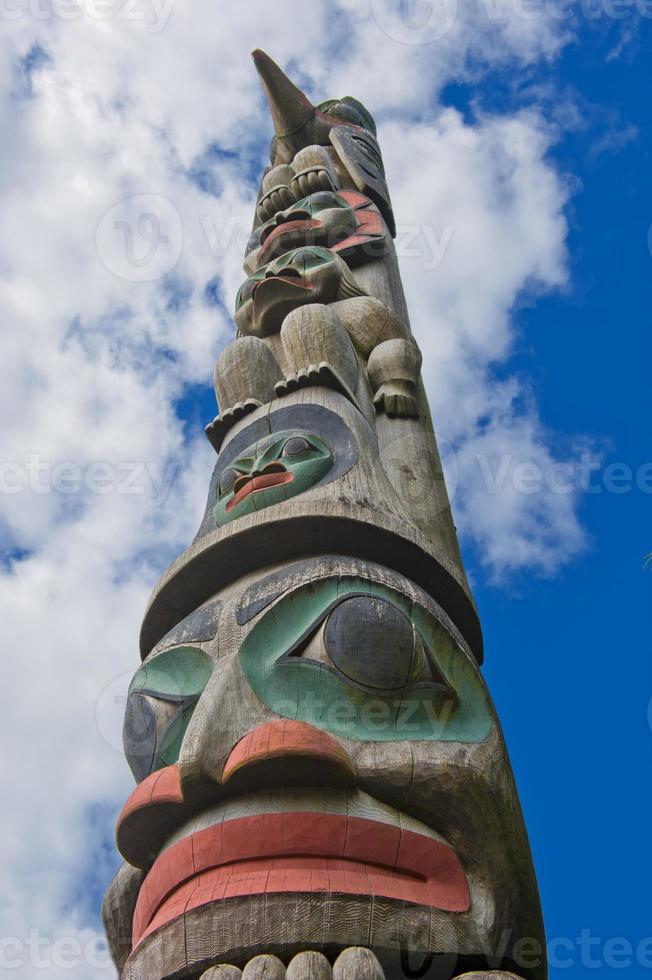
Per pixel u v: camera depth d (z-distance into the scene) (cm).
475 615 561
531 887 445
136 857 456
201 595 556
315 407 609
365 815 418
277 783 423
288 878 388
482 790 439
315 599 484
